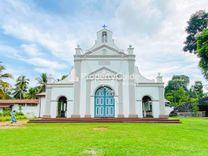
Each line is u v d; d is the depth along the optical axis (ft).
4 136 36.09
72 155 22.59
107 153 23.31
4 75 115.65
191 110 152.25
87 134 37.42
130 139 32.09
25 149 25.55
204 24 107.55
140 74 82.89
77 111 79.15
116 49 83.56
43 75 168.66
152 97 80.02
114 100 80.43
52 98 82.07
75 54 83.76
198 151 24.94
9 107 125.59
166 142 30.25
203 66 66.33
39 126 54.13
